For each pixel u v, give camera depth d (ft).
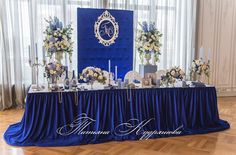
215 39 22.15
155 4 20.22
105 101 11.91
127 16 18.40
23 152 10.73
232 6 22.31
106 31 18.02
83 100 11.71
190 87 12.98
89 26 17.78
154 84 12.94
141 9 19.99
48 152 10.76
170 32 20.93
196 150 11.16
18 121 15.01
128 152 10.87
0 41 17.46
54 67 11.94
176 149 11.25
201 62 14.03
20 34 17.90
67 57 18.20
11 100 18.03
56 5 18.33
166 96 12.63
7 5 17.44
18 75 18.03
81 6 18.83
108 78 12.76
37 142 11.38
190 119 13.16
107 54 18.25
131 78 12.78
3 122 14.85
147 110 12.42
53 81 12.10
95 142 11.75
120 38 18.39
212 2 21.72
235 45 22.70
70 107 11.67
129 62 18.74
